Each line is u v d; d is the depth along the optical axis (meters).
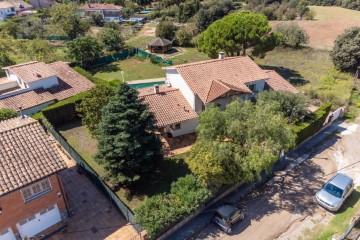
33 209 19.27
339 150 29.45
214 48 45.25
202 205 21.72
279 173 26.44
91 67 57.00
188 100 31.33
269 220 21.72
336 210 22.16
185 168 26.39
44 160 18.84
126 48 66.31
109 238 19.94
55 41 74.81
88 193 23.75
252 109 24.27
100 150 22.83
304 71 48.91
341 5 101.06
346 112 36.09
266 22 44.59
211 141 22.47
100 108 27.44
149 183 24.73
